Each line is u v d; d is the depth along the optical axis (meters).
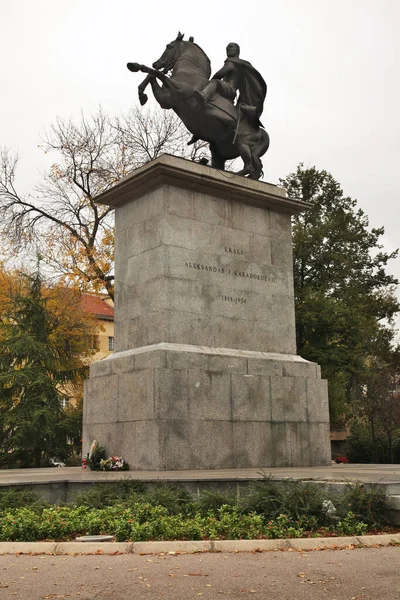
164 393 12.73
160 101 15.57
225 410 13.48
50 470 13.96
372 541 7.33
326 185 39.72
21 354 26.77
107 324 54.53
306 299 30.33
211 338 14.10
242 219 15.29
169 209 14.16
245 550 6.93
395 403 33.88
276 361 14.55
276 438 14.12
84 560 6.43
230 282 14.70
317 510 8.28
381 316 40.38
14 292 31.67
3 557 6.66
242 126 16.31
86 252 30.23
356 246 38.38
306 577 5.61
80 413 26.97
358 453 31.12
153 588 5.24
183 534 7.54
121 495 9.41
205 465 12.95
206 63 15.98
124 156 31.69
